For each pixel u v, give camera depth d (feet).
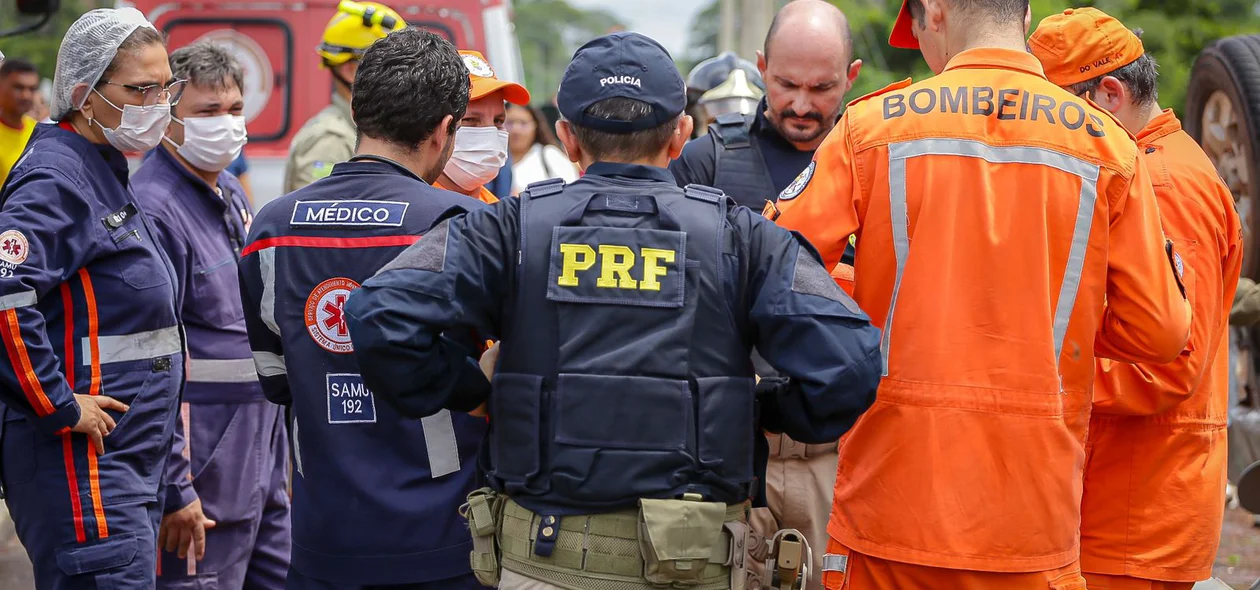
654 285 7.52
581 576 7.59
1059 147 8.34
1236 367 21.85
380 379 7.41
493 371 8.13
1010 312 8.25
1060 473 8.33
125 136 10.56
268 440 13.00
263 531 13.38
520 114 25.63
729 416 7.58
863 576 8.67
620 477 7.45
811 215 8.63
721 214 7.75
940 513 8.25
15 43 72.02
